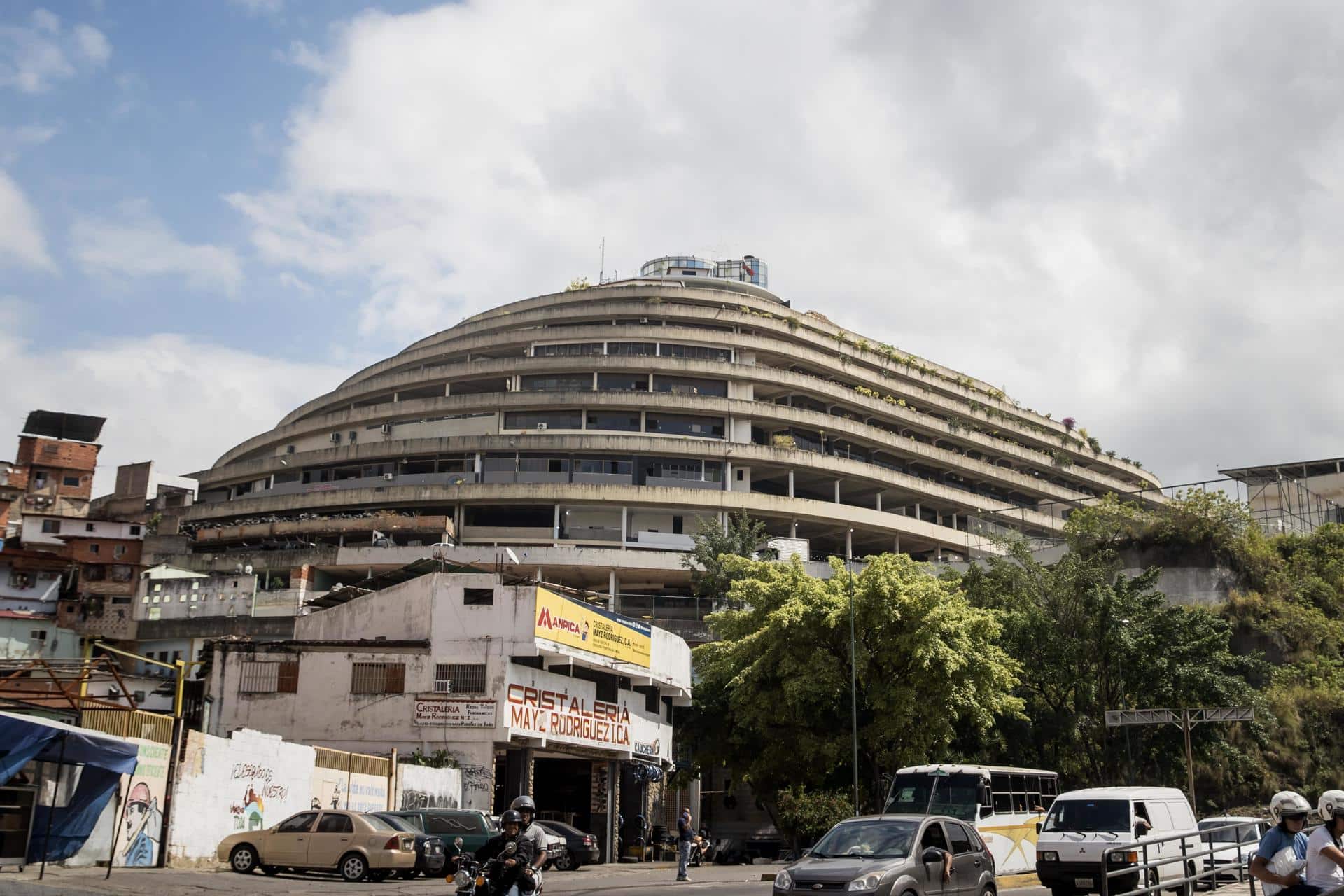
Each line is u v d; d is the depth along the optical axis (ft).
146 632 206.90
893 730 142.20
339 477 283.38
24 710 87.15
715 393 288.30
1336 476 319.68
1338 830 36.65
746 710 153.58
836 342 321.52
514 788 120.57
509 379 287.89
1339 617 211.41
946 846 60.49
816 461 278.46
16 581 211.41
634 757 143.64
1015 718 160.15
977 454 348.59
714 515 263.90
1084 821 79.77
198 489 309.83
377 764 106.22
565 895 78.18
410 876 86.38
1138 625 167.63
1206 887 81.87
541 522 263.29
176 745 84.17
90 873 72.74
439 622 119.55
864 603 146.41
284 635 200.34
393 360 314.96
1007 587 178.19
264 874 83.82
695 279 332.39
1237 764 162.61
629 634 140.77
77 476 269.23
